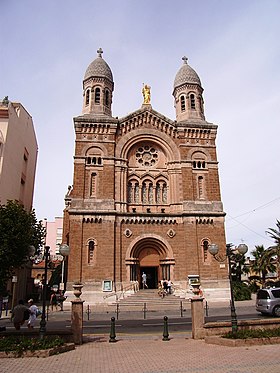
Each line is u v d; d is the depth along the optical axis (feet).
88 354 45.96
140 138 141.69
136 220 129.29
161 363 39.78
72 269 118.83
